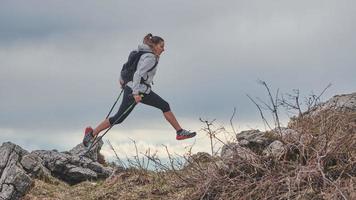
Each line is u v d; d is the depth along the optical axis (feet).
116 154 27.32
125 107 28.43
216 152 24.18
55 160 31.32
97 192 26.32
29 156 29.68
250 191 21.86
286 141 23.20
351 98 28.07
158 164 25.57
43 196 27.02
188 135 27.86
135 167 27.09
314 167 21.20
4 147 29.81
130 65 28.04
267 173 21.61
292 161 22.52
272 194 21.01
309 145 22.65
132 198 24.70
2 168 28.63
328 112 24.44
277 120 23.77
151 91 27.96
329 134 22.67
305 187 21.13
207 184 22.62
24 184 26.73
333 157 22.11
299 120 24.61
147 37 27.94
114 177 27.71
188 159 24.88
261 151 24.30
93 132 29.09
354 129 23.30
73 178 30.96
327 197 19.85
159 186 25.18
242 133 25.98
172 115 28.09
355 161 21.44
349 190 19.89
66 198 26.68
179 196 23.40
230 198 21.81
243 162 22.89
